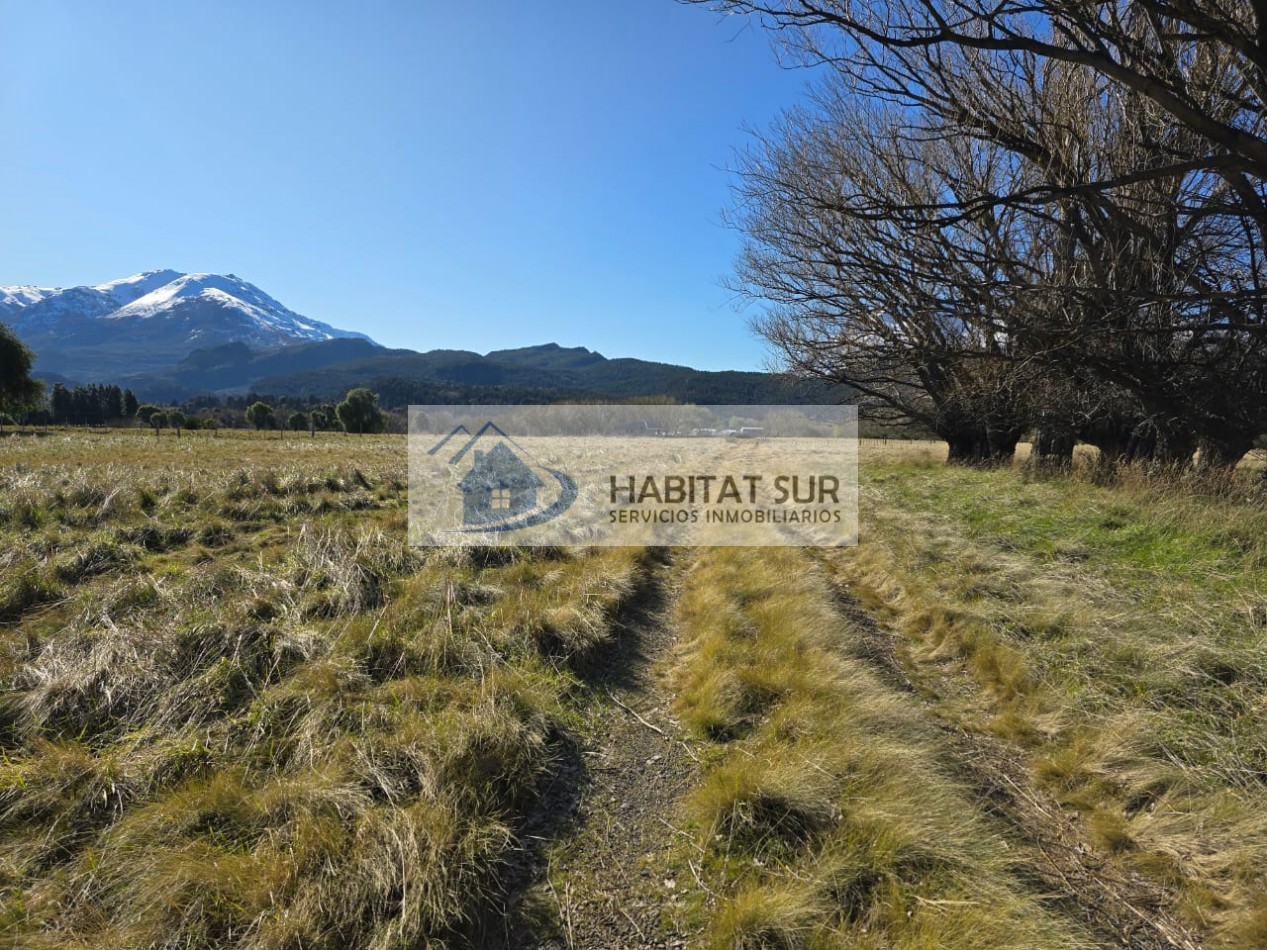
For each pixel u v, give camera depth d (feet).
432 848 7.98
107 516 23.86
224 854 8.00
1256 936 7.16
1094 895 8.02
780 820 8.93
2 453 61.00
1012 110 20.77
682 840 9.04
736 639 15.88
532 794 10.07
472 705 11.60
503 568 20.34
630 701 13.43
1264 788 9.20
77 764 9.23
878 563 22.91
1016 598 17.54
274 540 23.11
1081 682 12.88
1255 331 20.53
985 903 7.54
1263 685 11.19
